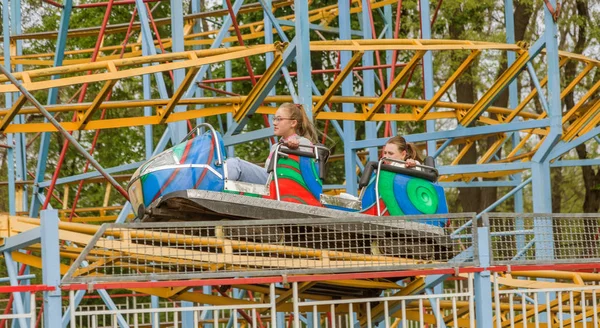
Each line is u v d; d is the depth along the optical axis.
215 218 8.19
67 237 7.95
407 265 8.18
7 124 11.09
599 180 30.14
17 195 17.70
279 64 11.50
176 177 8.35
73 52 18.98
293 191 8.48
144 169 8.51
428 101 14.10
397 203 8.97
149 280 7.39
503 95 30.78
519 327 11.51
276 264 7.98
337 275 7.93
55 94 13.70
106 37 30.19
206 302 9.41
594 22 29.72
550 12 13.20
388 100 13.80
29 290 6.95
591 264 9.04
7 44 15.56
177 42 12.61
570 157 36.31
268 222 7.69
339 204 8.77
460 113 14.40
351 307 8.15
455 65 28.69
